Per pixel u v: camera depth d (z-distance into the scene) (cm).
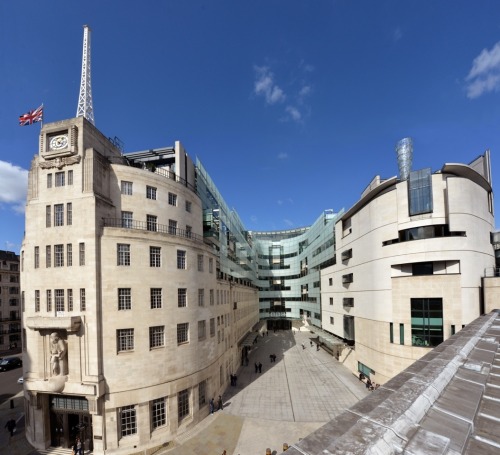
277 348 6059
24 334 2430
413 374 553
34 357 2297
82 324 2192
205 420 2692
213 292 3297
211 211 3834
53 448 2288
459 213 2952
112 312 2248
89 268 2236
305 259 8150
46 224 2389
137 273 2369
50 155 2427
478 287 2903
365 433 315
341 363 4659
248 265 7406
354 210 4162
